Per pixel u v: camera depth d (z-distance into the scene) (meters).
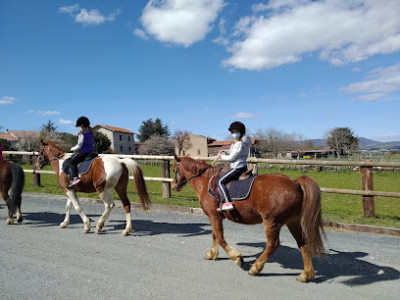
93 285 3.74
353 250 5.18
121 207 8.77
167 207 8.43
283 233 6.37
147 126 76.81
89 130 6.58
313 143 74.12
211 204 4.63
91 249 5.13
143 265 4.46
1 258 4.59
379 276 4.16
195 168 5.02
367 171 7.12
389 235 6.00
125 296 3.47
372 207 7.17
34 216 7.51
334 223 6.54
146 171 22.50
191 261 4.69
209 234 6.21
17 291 3.53
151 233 6.23
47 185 12.61
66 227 6.56
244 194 4.20
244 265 4.55
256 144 65.88
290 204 3.88
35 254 4.80
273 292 3.68
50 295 3.45
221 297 3.52
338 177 18.16
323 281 4.02
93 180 6.20
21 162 20.92
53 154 7.05
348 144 64.69
